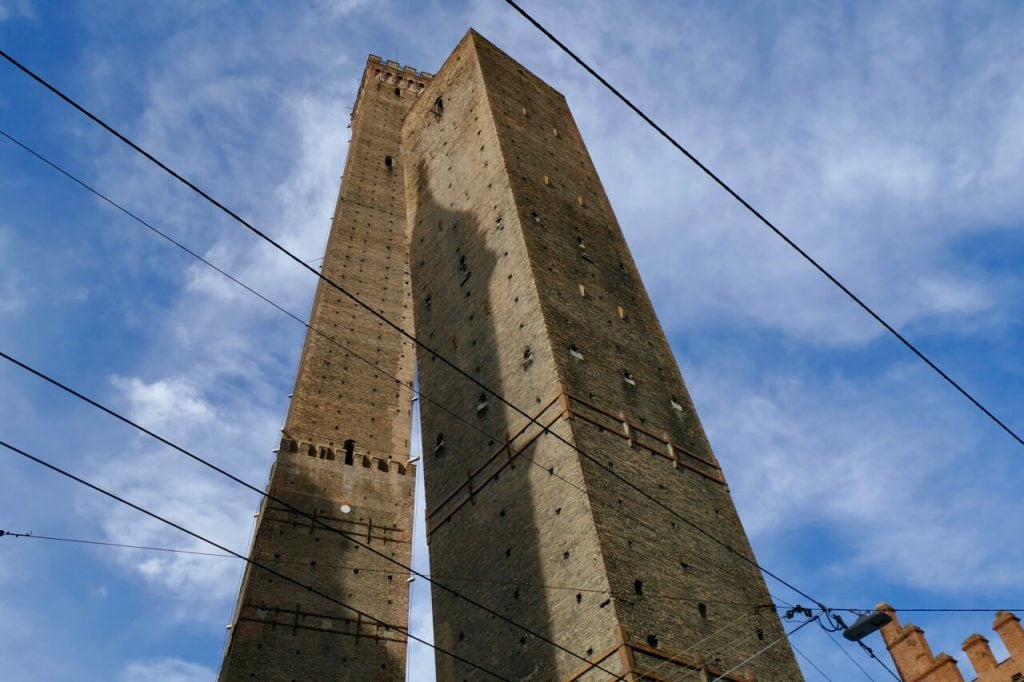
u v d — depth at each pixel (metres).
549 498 35.03
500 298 44.53
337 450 55.59
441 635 36.66
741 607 34.00
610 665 28.92
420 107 64.88
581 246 48.53
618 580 30.95
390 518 53.03
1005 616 40.09
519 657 32.53
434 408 44.94
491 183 51.03
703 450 40.72
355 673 45.19
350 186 80.06
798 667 33.34
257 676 43.25
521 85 61.94
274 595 46.56
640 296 48.25
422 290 51.75
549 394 37.88
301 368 60.50
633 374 41.88
